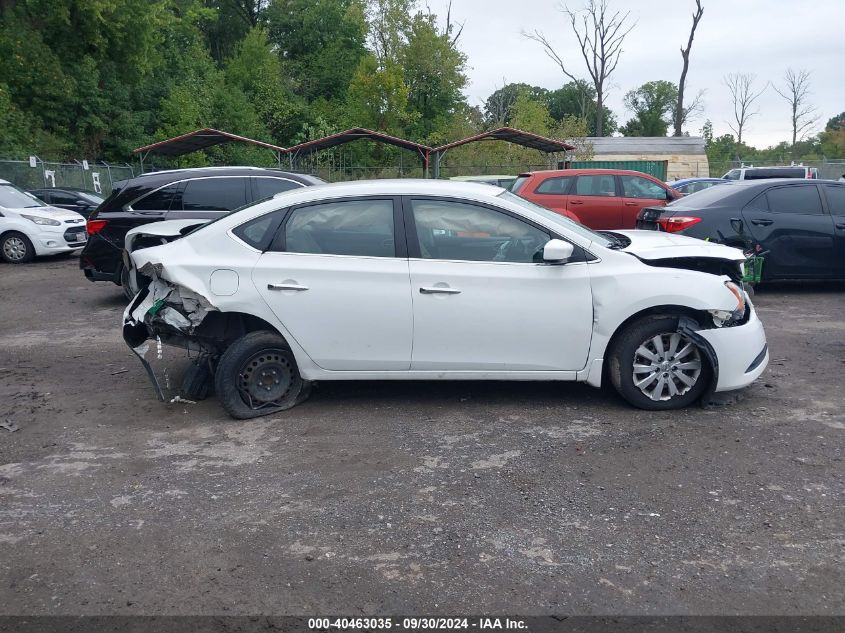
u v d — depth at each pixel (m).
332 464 4.58
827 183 10.03
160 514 3.98
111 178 29.12
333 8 52.41
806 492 4.09
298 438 5.03
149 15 32.41
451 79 41.19
